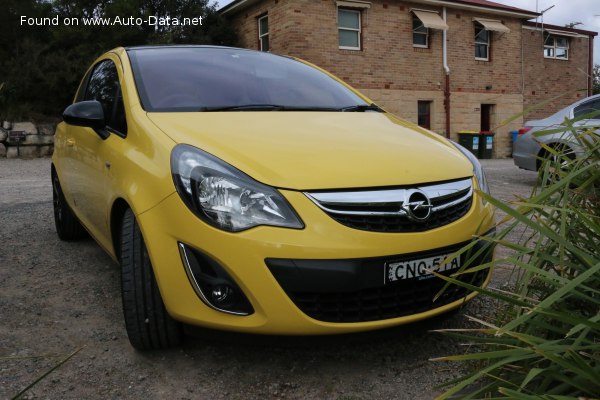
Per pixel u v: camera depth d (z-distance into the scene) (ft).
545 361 5.84
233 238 6.99
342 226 7.12
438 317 7.91
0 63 50.67
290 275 6.90
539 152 25.90
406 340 8.88
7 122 46.14
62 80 50.37
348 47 53.26
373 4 53.93
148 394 7.30
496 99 63.52
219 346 8.64
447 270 7.63
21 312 10.00
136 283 7.92
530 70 67.05
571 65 70.79
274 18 52.01
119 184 8.60
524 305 5.97
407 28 56.34
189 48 12.30
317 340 7.20
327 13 51.34
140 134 8.81
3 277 12.01
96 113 10.04
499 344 6.06
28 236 15.93
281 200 7.15
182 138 8.17
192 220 7.20
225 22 58.75
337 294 7.09
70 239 15.23
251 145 8.05
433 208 7.70
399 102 56.39
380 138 9.11
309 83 12.11
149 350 8.38
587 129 6.74
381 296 7.28
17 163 41.68
